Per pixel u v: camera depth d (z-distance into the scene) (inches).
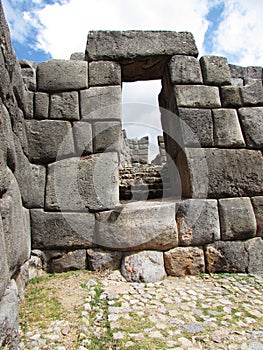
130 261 130.3
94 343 80.7
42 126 143.9
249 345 79.7
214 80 157.8
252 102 159.2
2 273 72.5
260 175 151.1
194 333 85.3
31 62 156.8
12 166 106.0
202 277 131.6
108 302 104.4
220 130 151.9
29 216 134.2
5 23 102.2
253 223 144.6
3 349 64.9
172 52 156.9
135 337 82.6
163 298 109.0
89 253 135.8
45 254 135.5
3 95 97.1
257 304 105.8
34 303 102.3
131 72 168.9
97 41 155.3
